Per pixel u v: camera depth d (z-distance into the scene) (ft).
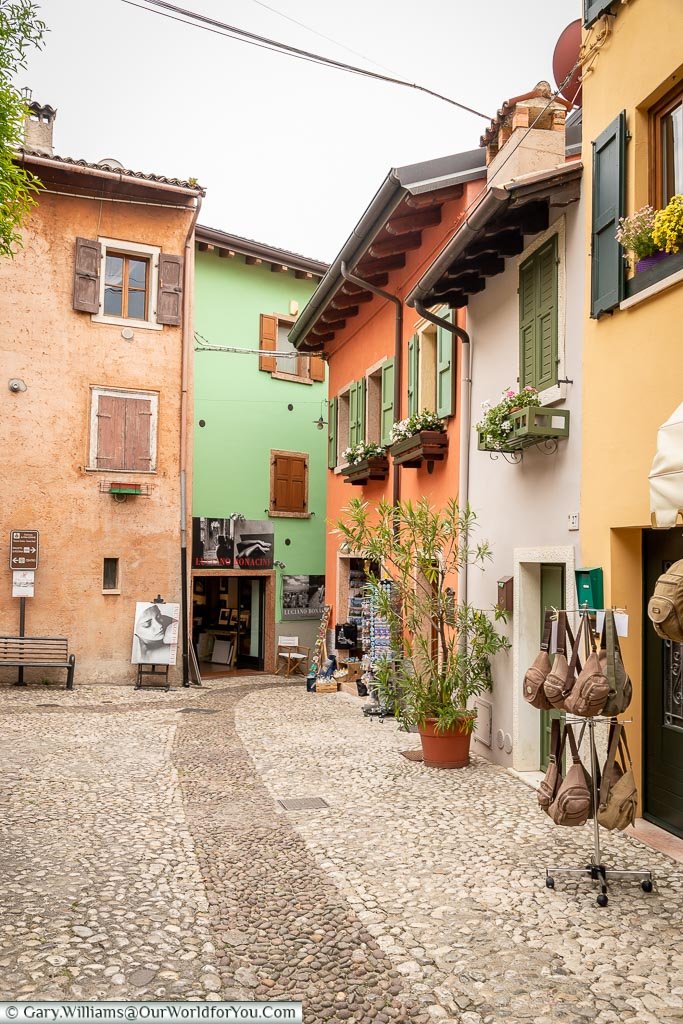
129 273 51.31
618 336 19.89
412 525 27.71
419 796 23.00
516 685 25.54
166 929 14.10
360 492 45.16
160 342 51.29
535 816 20.93
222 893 15.85
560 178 21.89
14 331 47.55
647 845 18.49
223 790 23.89
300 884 16.34
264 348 61.36
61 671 48.03
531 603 25.54
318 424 64.34
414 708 26.86
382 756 28.45
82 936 13.70
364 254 36.88
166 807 22.03
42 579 47.60
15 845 18.58
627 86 19.76
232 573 58.03
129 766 26.89
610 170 20.07
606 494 20.30
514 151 25.85
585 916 14.66
